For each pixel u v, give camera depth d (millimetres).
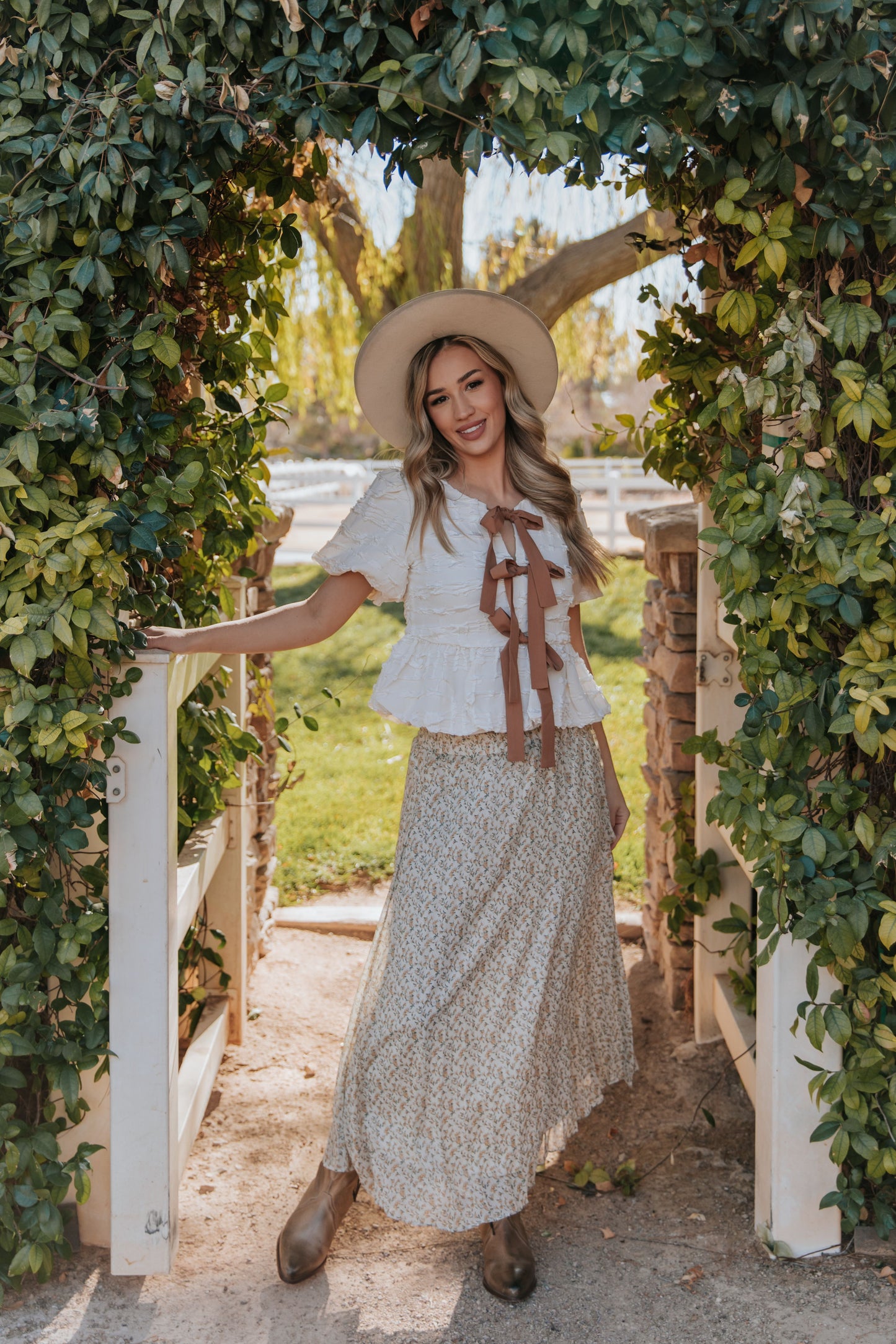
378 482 2238
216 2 1660
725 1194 2510
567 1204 2492
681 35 1580
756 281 2248
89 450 1859
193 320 2299
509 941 2164
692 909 3197
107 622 1870
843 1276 2199
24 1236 2051
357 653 9328
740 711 3117
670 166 1680
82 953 2096
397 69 1660
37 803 1870
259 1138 2770
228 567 2895
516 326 2268
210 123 1724
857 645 1932
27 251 1782
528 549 2162
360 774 6262
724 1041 3215
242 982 3229
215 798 2877
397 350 2271
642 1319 2100
